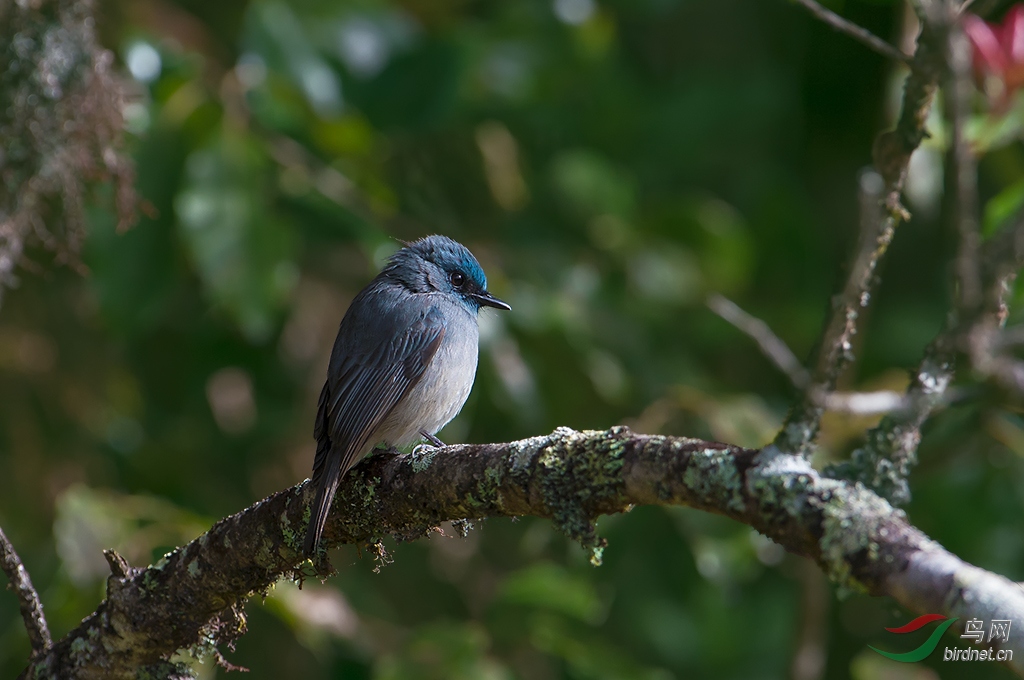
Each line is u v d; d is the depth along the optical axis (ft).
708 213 43.14
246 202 33.58
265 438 40.81
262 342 39.65
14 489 39.81
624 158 47.09
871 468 14.90
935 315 43.86
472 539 43.21
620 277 42.57
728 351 46.75
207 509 38.81
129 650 22.02
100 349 41.52
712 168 48.62
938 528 35.47
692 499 15.64
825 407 14.37
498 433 40.06
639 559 36.76
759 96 46.80
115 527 31.42
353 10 39.14
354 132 35.81
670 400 36.06
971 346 14.52
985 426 32.14
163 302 35.06
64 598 30.48
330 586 37.70
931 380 14.70
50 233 31.01
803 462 14.67
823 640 38.58
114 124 29.55
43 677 22.21
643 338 41.34
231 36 43.32
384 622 37.78
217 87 36.09
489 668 33.19
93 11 29.76
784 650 39.58
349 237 39.60
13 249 28.19
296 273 37.52
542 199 44.16
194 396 40.55
